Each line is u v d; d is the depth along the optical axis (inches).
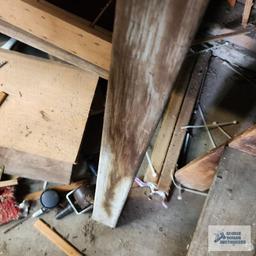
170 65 22.5
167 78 23.7
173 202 61.2
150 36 21.1
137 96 26.9
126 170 38.2
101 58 48.3
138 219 59.4
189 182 59.6
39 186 59.9
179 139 59.7
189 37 20.0
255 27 60.8
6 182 56.8
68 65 54.7
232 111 68.1
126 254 56.9
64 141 49.3
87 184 58.8
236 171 42.3
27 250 55.7
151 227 59.1
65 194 59.1
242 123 67.1
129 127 31.1
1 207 55.8
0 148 48.7
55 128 49.8
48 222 57.7
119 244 57.4
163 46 21.3
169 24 19.8
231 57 69.7
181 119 59.4
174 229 59.3
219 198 40.7
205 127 66.3
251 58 68.4
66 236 57.1
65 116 50.7
